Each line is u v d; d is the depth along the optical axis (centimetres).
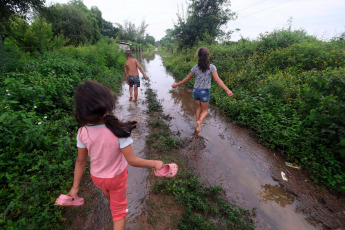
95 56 979
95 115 108
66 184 229
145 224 200
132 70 568
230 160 316
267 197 243
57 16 1068
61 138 287
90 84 108
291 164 308
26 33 923
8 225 173
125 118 467
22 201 211
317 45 725
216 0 1402
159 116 489
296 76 589
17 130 255
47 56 721
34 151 253
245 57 867
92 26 2130
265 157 326
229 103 523
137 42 3922
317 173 278
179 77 1033
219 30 1554
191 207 218
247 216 213
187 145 356
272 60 723
